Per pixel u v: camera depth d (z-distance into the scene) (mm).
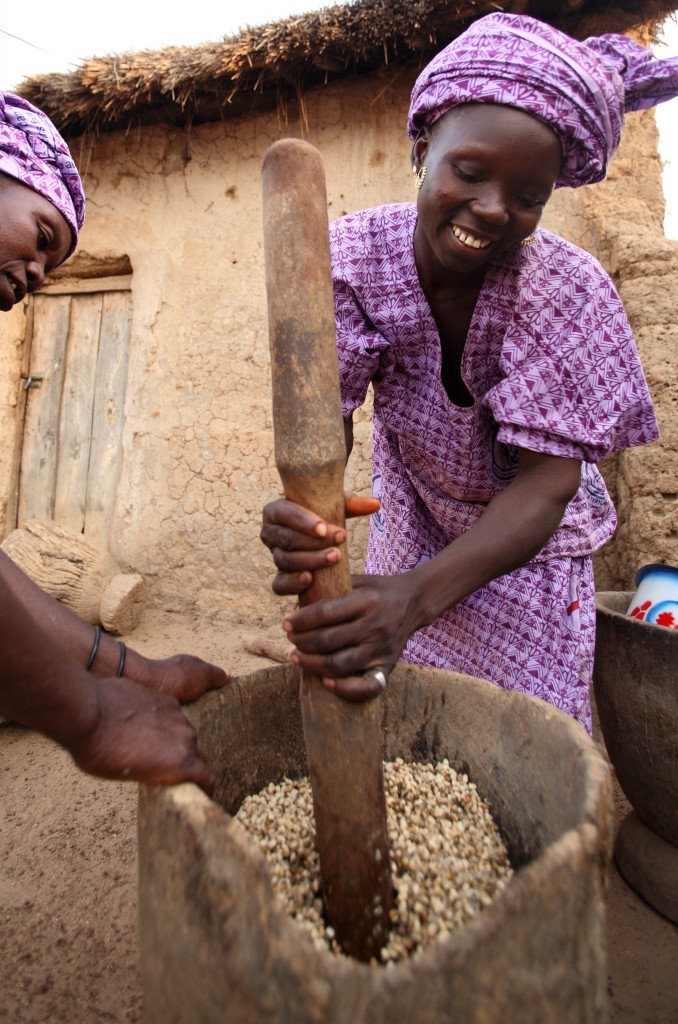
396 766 1462
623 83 1256
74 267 4820
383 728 1524
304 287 1060
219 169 4406
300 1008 671
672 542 3150
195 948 793
